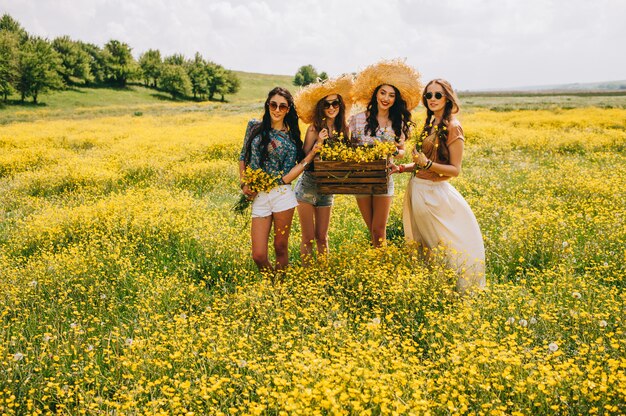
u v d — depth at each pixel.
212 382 3.11
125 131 23.92
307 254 5.47
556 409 2.72
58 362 3.69
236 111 44.75
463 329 3.69
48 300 4.86
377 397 2.66
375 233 5.51
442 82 4.80
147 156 14.22
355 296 4.59
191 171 11.27
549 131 18.95
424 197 4.92
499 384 3.01
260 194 4.95
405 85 5.08
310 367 3.02
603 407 2.76
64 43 92.25
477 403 2.90
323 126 5.17
